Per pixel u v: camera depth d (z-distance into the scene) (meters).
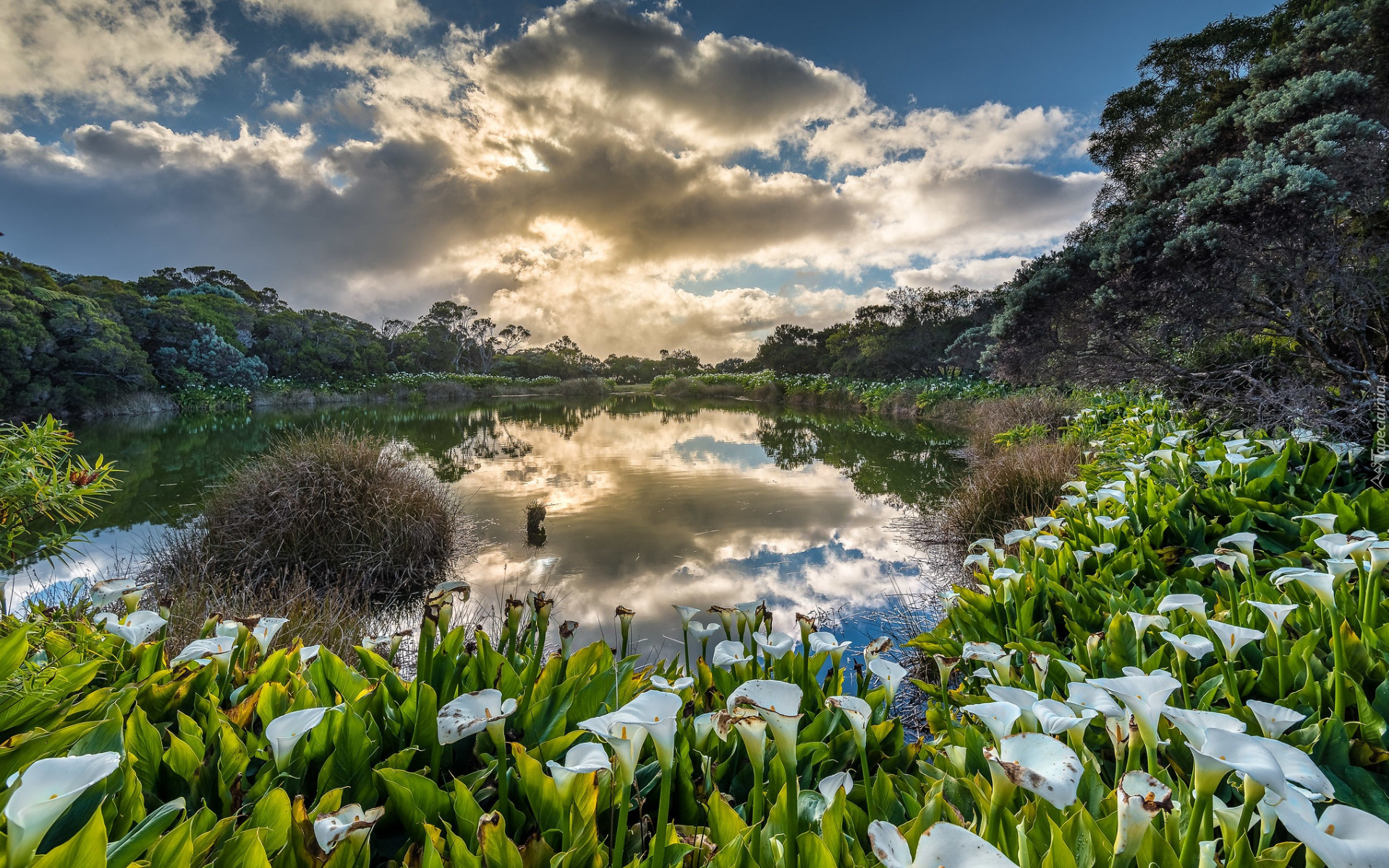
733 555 7.05
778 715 1.02
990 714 1.09
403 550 6.48
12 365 22.94
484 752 1.70
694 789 1.69
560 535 7.94
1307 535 3.20
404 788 1.39
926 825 1.32
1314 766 0.92
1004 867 0.74
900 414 27.03
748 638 2.24
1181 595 1.94
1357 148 5.02
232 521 6.55
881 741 1.87
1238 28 12.79
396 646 2.19
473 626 5.05
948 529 7.76
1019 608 2.94
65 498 2.71
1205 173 6.04
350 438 8.10
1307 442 4.38
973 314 38.19
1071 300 7.75
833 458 15.25
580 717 1.76
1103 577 3.24
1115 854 1.05
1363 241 5.58
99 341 26.48
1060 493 7.35
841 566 6.62
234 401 34.03
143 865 1.06
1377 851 0.76
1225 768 0.89
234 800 1.50
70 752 1.36
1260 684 1.99
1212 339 6.71
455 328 79.88
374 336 64.56
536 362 86.56
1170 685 1.00
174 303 36.72
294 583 5.42
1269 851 1.19
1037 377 8.87
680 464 14.45
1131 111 14.58
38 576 5.46
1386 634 1.96
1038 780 0.87
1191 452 5.15
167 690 1.84
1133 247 6.32
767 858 1.20
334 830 1.07
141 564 6.25
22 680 1.61
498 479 12.25
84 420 26.09
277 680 2.05
